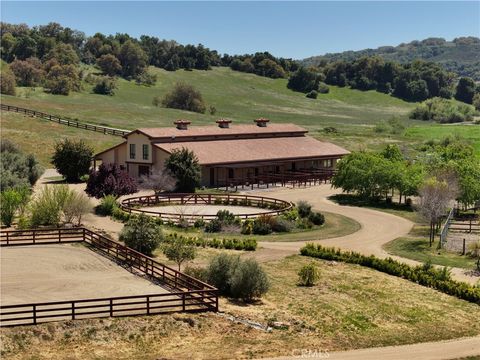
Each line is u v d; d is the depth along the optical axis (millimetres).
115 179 67250
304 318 33125
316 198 72312
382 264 43188
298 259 45406
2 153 75375
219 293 36344
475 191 63344
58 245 46688
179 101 174375
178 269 40719
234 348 28656
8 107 120188
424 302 36688
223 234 53344
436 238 53062
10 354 27031
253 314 33031
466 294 37656
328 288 38500
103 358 27281
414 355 28734
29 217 54656
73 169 78875
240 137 89750
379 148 120312
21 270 39594
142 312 31641
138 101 186125
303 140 95938
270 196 72500
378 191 70438
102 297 34094
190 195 68375
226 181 79625
